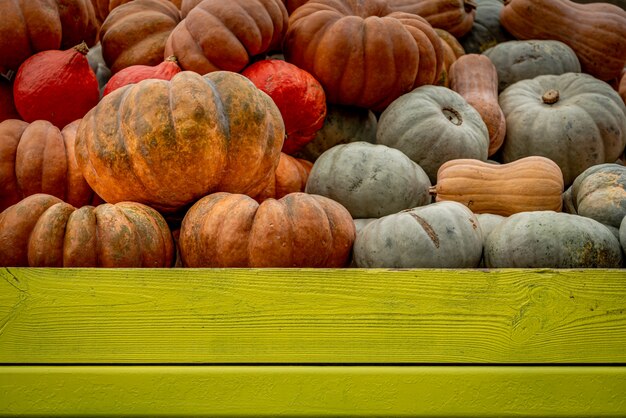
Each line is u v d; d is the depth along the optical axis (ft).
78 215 6.16
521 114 8.41
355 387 5.86
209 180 6.53
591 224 6.47
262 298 5.93
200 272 5.94
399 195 7.36
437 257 6.45
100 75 8.48
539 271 5.98
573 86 8.59
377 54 7.89
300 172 7.79
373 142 8.32
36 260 6.11
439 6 9.45
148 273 5.94
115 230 6.16
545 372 5.89
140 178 6.48
